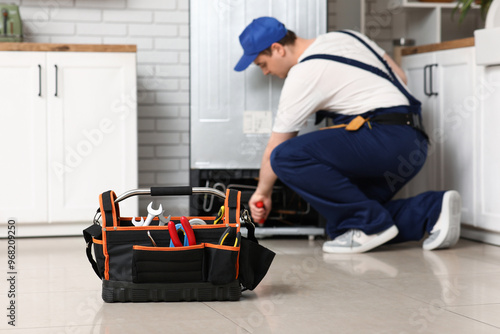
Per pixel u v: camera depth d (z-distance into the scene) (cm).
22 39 352
